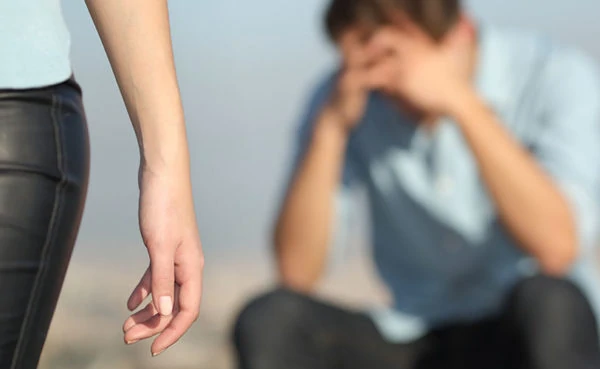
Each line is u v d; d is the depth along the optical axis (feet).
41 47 7.66
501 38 14.87
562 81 14.58
